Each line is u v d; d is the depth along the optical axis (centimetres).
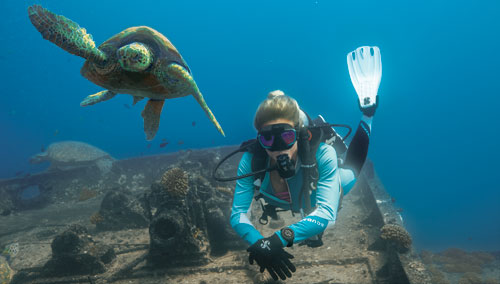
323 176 175
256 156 180
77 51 129
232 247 800
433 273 1238
